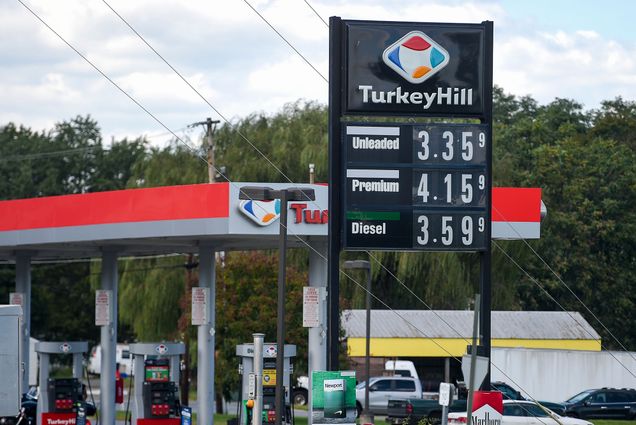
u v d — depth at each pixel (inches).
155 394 2186.3
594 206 4628.4
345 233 1485.0
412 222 1496.1
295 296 2881.4
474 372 1220.5
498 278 3341.5
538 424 2266.2
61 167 6643.7
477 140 1515.7
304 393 3636.8
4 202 2375.7
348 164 1491.1
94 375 5644.7
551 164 4702.3
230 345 2864.2
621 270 4702.3
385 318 3821.4
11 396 1604.3
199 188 2062.0
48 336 5590.6
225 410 3607.3
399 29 1504.7
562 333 3799.2
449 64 1508.4
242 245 2453.2
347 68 1494.8
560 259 4527.6
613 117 5531.5
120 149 6673.2
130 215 2153.1
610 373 3085.6
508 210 2192.4
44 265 5511.8
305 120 3671.3
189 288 3181.6
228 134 3703.3
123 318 3705.7
